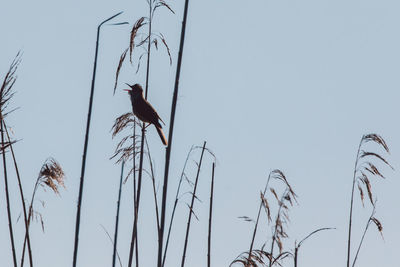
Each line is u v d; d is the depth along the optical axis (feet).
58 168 42.70
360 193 53.11
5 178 39.68
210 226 47.21
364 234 52.85
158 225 41.16
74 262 40.70
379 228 52.26
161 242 39.68
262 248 56.34
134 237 42.55
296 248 50.26
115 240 46.37
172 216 45.44
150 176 43.96
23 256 40.65
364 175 53.78
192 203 46.01
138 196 42.22
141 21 41.63
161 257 39.34
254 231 53.67
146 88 41.88
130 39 41.39
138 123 44.68
